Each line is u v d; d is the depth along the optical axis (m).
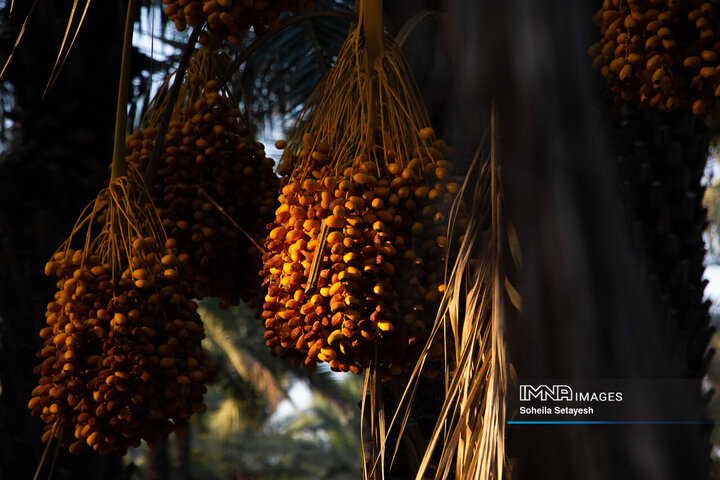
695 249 6.20
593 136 3.34
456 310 3.66
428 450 3.66
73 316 3.93
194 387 3.95
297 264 3.79
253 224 4.27
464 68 3.39
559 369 3.29
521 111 3.34
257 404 30.30
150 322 3.91
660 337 3.31
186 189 4.16
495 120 3.38
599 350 3.28
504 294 3.54
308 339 3.75
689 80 3.91
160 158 4.21
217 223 4.19
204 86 4.31
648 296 3.32
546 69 3.34
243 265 4.28
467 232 3.68
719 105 3.93
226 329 27.33
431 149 3.81
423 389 4.04
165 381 3.92
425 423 4.02
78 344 3.90
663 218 5.94
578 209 3.31
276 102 10.08
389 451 4.06
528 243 3.32
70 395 3.90
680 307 5.72
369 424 4.11
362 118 3.88
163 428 3.96
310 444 54.97
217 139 4.20
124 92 4.13
